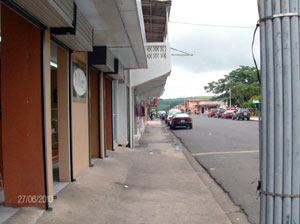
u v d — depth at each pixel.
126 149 11.98
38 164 4.38
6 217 4.01
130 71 13.16
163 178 7.34
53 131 7.32
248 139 15.77
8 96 4.38
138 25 5.90
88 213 4.60
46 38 4.43
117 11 5.15
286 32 1.90
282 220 1.96
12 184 4.41
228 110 50.44
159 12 13.38
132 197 5.67
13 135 4.39
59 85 5.68
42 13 3.83
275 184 1.97
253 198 5.77
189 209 5.07
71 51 5.75
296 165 1.92
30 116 4.36
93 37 6.57
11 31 4.36
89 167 7.33
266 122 2.00
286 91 1.91
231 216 4.91
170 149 12.57
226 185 6.74
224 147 12.98
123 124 12.77
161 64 13.09
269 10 1.96
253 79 68.50
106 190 5.88
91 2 4.75
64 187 5.48
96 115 8.71
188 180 7.16
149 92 23.22
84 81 6.90
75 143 6.17
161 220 4.54
